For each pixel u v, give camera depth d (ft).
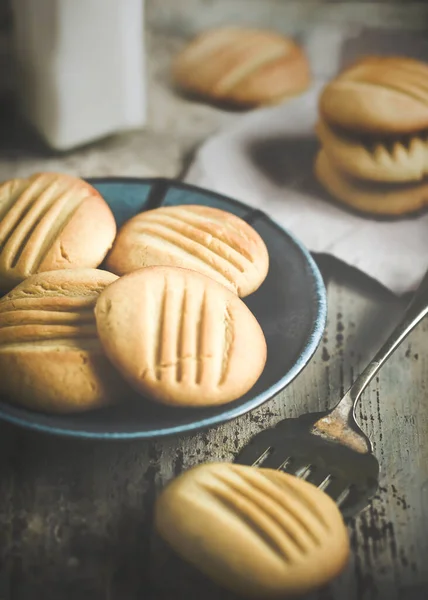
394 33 1.86
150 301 1.17
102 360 1.14
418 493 1.17
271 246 1.33
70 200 1.33
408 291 1.37
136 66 1.56
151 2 1.86
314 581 1.05
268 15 1.89
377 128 1.44
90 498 1.15
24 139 1.60
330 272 1.40
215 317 1.18
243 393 1.14
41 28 1.46
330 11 1.90
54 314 1.17
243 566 1.05
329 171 1.52
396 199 1.47
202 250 1.28
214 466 1.14
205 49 1.77
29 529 1.12
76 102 1.53
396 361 1.30
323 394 1.25
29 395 1.13
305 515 1.09
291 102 1.65
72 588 1.08
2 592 1.08
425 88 1.49
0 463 1.17
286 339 1.22
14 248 1.27
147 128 1.64
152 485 1.16
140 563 1.10
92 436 1.10
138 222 1.32
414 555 1.12
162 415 1.13
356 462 1.17
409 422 1.24
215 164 1.54
